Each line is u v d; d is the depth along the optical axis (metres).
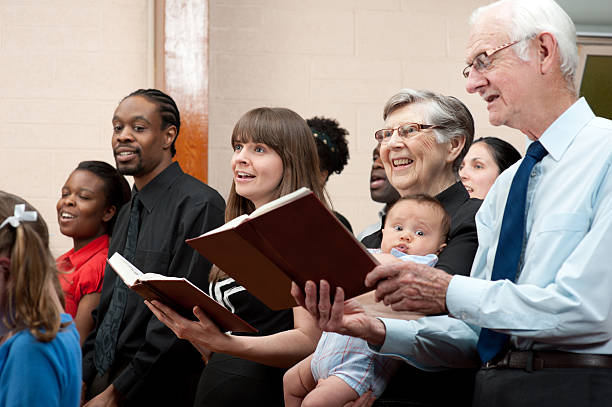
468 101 4.75
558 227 1.80
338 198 4.63
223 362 2.55
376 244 2.76
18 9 4.56
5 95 4.53
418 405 2.22
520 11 1.94
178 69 4.20
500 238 1.94
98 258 3.43
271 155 2.62
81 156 4.55
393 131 2.66
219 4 4.62
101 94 4.59
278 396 2.50
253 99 4.61
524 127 1.98
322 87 4.67
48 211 4.51
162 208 3.04
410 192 2.66
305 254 1.69
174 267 2.90
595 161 1.82
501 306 1.75
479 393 1.89
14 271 1.67
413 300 1.80
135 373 2.77
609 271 1.69
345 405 2.21
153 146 3.16
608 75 4.59
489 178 3.22
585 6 4.54
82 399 3.00
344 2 4.73
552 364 1.75
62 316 1.77
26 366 1.61
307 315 2.44
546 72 1.92
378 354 2.17
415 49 4.75
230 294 2.57
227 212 2.75
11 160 4.50
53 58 4.57
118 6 4.62
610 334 1.70
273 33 4.66
